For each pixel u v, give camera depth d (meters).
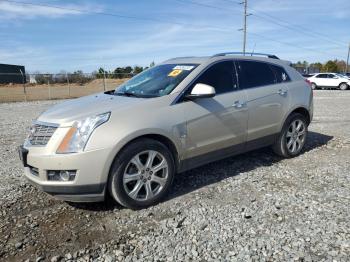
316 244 3.10
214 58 4.84
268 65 5.52
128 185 3.90
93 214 3.87
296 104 5.69
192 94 4.25
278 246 3.09
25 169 3.99
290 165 5.46
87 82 33.00
